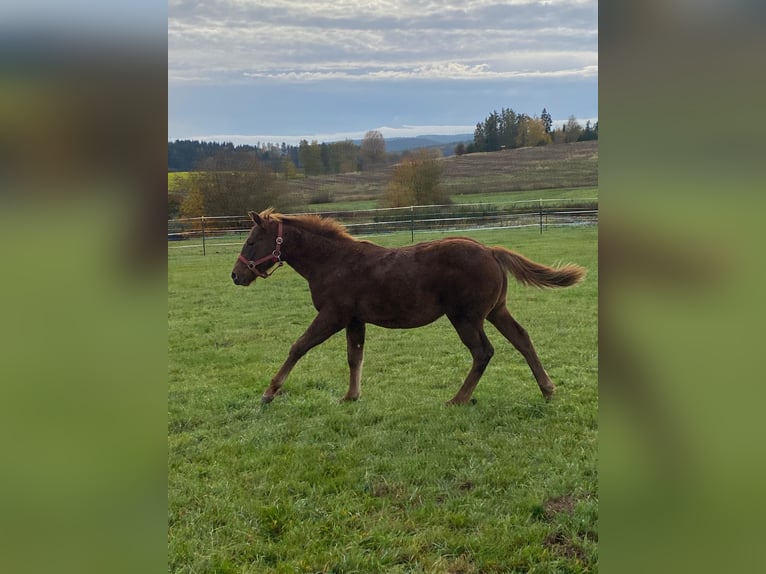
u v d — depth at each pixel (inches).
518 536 127.6
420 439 181.8
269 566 122.8
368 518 139.3
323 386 244.1
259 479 160.7
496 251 213.6
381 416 203.6
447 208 1003.3
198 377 258.4
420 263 210.4
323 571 119.7
